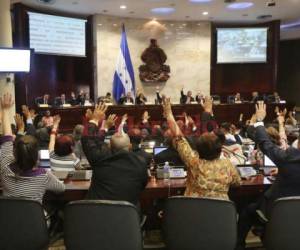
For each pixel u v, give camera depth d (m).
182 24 12.14
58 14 10.67
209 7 10.23
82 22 10.87
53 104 9.70
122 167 2.36
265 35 12.52
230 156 3.51
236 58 12.56
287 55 16.20
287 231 2.14
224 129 4.71
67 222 2.09
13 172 2.35
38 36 9.85
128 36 11.56
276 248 2.19
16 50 4.96
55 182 2.45
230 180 2.43
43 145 3.89
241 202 3.25
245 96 13.43
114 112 9.74
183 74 12.28
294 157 2.37
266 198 2.56
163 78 11.98
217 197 2.29
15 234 2.19
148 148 4.03
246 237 3.20
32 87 10.21
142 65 11.78
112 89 11.32
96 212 2.04
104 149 2.51
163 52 11.91
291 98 16.16
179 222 2.17
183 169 3.16
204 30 12.32
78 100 9.98
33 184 2.34
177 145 2.56
